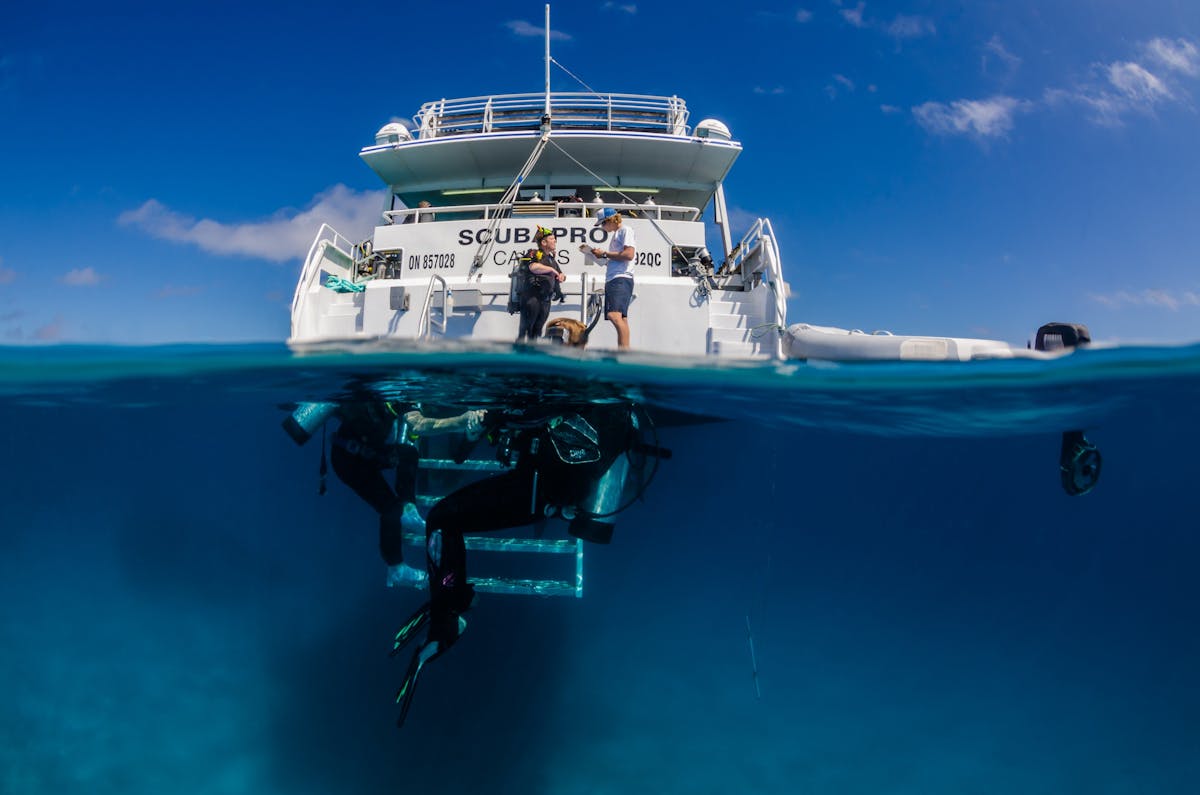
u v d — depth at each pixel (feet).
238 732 17.13
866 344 14.76
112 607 23.44
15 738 17.06
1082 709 23.08
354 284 24.56
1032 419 19.69
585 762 16.38
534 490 11.85
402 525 15.44
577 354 13.32
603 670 19.86
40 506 27.53
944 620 29.76
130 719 17.78
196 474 23.45
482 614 20.01
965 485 27.40
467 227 24.08
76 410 20.81
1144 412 18.70
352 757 16.57
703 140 27.84
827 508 27.45
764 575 24.57
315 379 15.24
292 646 20.17
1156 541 33.76
